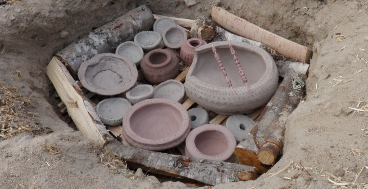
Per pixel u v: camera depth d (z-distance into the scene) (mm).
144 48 1792
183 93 1653
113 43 1806
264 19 1809
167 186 1321
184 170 1414
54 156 1364
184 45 1750
